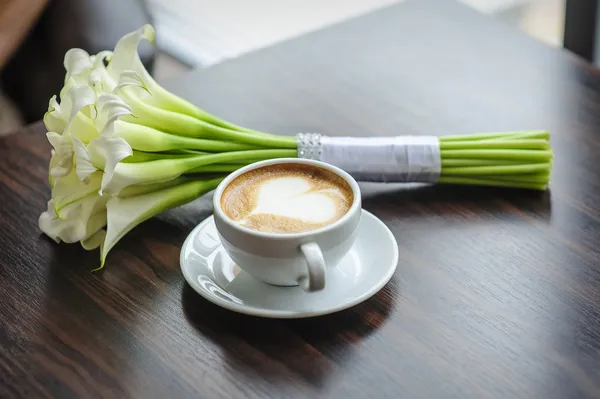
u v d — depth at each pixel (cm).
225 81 106
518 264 80
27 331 76
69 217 81
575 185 89
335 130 97
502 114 99
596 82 103
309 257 72
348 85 104
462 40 112
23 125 130
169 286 79
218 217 76
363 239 82
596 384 70
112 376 72
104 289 79
